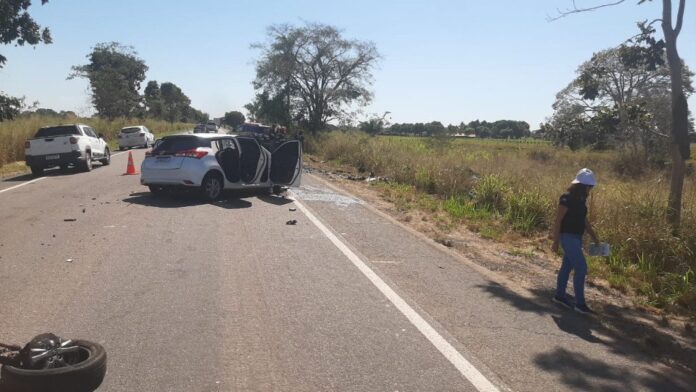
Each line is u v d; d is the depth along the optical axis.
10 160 24.41
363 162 25.69
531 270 8.40
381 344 5.05
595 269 8.58
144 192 15.12
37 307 5.82
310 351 4.86
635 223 9.69
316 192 16.28
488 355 4.91
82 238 9.23
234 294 6.39
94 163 24.55
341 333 5.29
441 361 4.73
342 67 44.84
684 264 8.59
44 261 7.71
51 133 20.61
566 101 32.41
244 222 11.00
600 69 18.78
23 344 4.84
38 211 11.86
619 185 16.11
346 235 10.03
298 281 6.98
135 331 5.21
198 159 13.50
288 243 9.17
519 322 5.83
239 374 4.38
